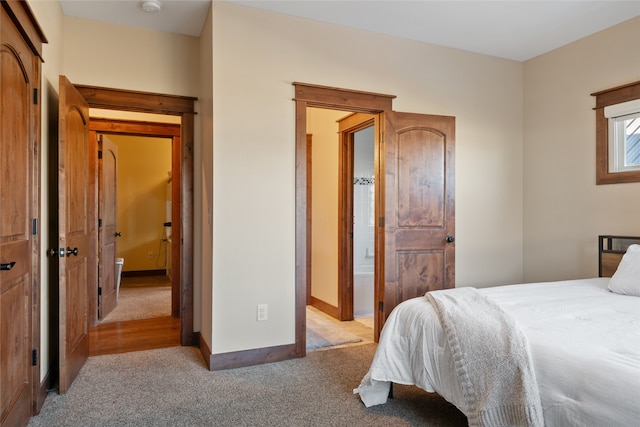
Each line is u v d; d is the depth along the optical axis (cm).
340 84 333
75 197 272
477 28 341
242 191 298
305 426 213
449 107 380
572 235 371
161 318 436
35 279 221
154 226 722
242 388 259
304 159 318
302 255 317
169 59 348
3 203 176
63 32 312
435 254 365
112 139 696
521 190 418
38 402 224
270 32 308
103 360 309
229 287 294
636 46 323
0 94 172
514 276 412
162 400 242
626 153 337
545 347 162
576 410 142
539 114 402
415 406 235
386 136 347
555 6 304
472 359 181
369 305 482
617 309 219
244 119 300
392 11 311
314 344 348
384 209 347
